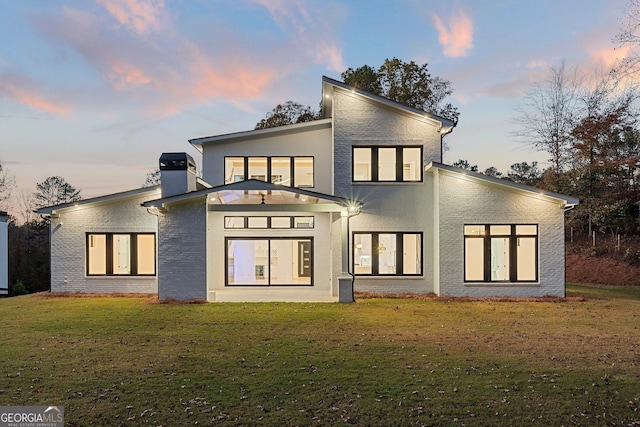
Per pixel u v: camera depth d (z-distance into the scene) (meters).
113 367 7.79
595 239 30.56
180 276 15.34
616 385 6.90
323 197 14.98
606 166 29.05
